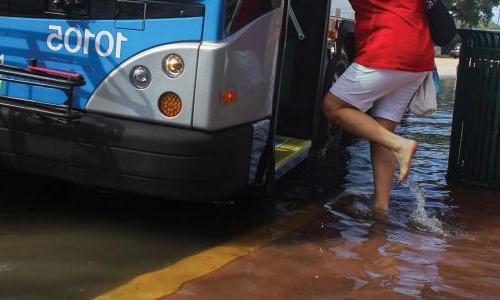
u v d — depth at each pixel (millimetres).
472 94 5656
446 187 5676
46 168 3844
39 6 3816
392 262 3734
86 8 3709
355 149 7383
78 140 3713
